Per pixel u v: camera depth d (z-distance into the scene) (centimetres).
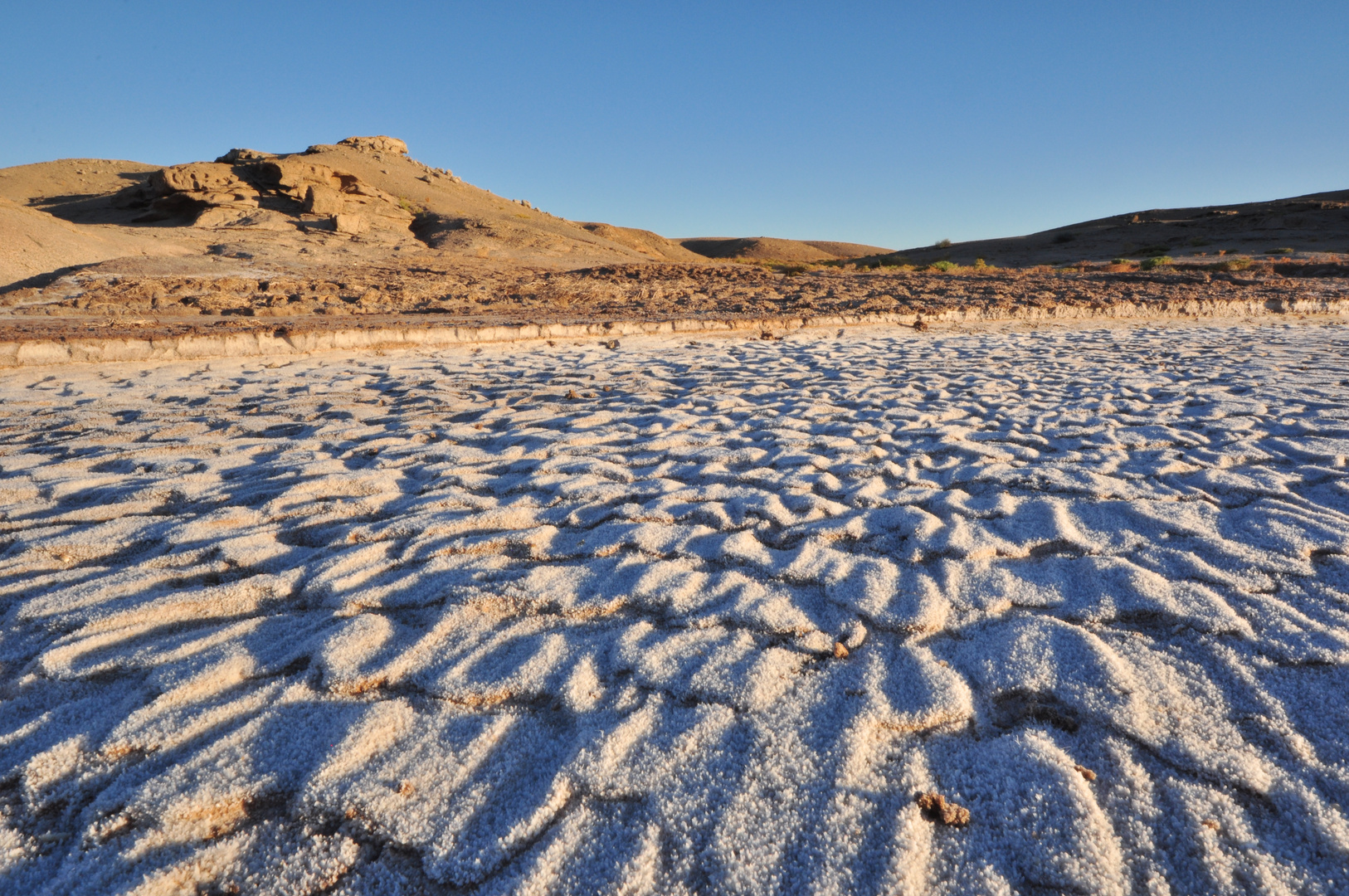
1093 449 359
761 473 324
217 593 208
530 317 1105
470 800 134
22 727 153
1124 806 130
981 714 158
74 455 358
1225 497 284
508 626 195
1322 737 145
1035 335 937
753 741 148
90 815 131
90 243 2323
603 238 5338
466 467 339
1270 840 122
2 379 596
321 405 500
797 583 218
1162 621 192
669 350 822
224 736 150
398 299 1392
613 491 301
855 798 132
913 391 538
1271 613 190
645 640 185
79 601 204
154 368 669
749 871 118
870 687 165
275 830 129
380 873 120
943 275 2017
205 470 332
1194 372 591
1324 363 628
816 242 9738
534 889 116
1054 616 197
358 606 207
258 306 1209
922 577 219
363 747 146
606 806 133
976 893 114
